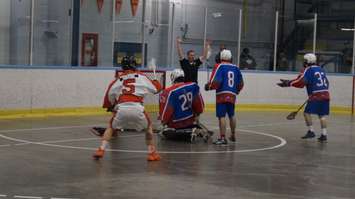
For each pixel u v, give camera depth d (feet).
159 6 73.61
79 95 60.85
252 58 77.41
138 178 28.78
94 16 68.28
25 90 56.70
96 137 43.21
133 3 70.79
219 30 77.36
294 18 82.64
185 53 75.20
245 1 88.43
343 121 63.72
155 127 48.96
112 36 68.59
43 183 27.04
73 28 67.10
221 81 41.22
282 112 72.95
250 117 64.59
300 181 29.37
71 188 26.17
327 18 87.86
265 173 31.22
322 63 80.64
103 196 24.84
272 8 90.33
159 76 59.47
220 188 27.09
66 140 41.24
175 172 30.63
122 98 33.22
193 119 42.52
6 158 33.35
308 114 46.26
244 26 78.79
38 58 64.90
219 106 41.47
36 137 42.37
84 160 33.32
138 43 71.61
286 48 80.02
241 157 36.29
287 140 45.47
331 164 34.86
